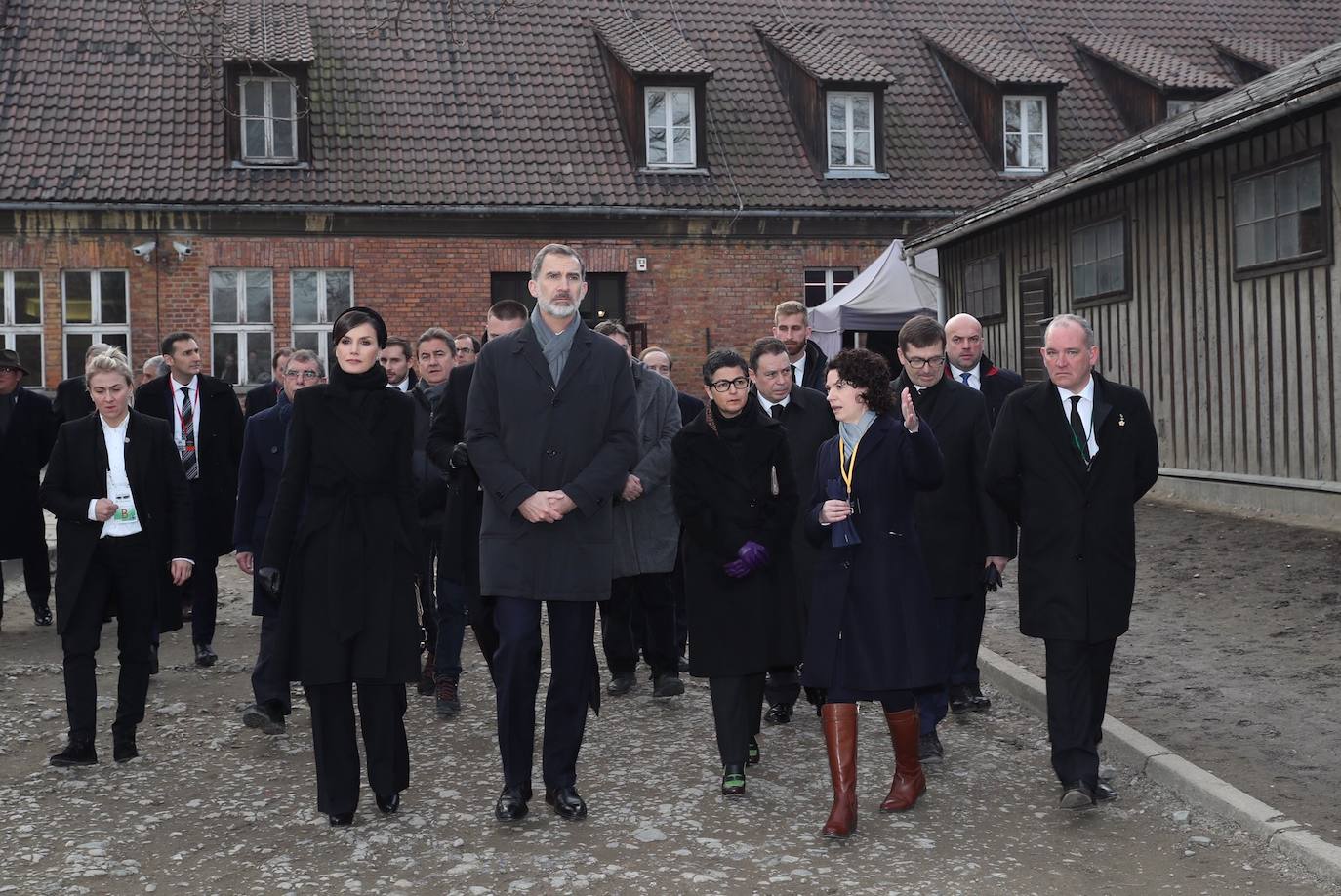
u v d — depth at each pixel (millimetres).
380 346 5891
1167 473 15078
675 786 6098
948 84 27062
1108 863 5070
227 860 5191
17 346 22812
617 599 7910
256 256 23234
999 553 6840
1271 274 13219
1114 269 16172
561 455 5676
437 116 24469
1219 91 25953
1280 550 11234
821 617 5594
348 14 25641
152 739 7105
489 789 6102
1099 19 28703
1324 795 5719
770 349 6859
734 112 25766
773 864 5043
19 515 10484
